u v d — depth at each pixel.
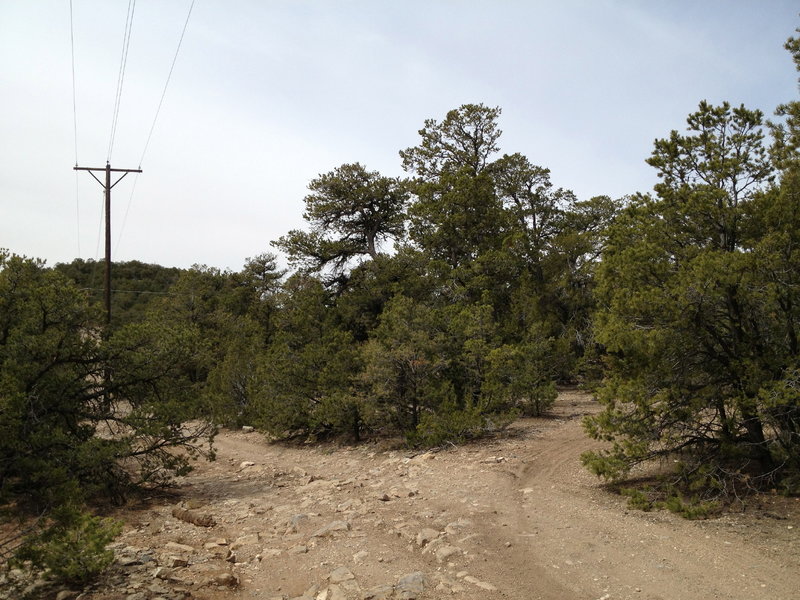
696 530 8.31
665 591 6.34
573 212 39.25
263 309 39.47
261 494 13.76
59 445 11.38
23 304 12.30
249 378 27.77
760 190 11.45
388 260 30.67
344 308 29.11
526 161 38.06
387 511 10.52
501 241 32.75
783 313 10.27
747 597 6.04
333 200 35.31
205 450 22.08
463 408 19.03
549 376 23.14
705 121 12.91
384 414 18.92
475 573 7.11
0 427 8.88
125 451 12.62
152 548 9.04
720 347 10.88
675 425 10.75
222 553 8.77
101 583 7.20
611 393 10.97
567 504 10.23
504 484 12.05
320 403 20.94
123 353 13.77
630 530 8.54
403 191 35.72
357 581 7.10
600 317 12.52
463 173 33.72
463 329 20.31
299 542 8.98
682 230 12.36
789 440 9.66
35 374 11.90
